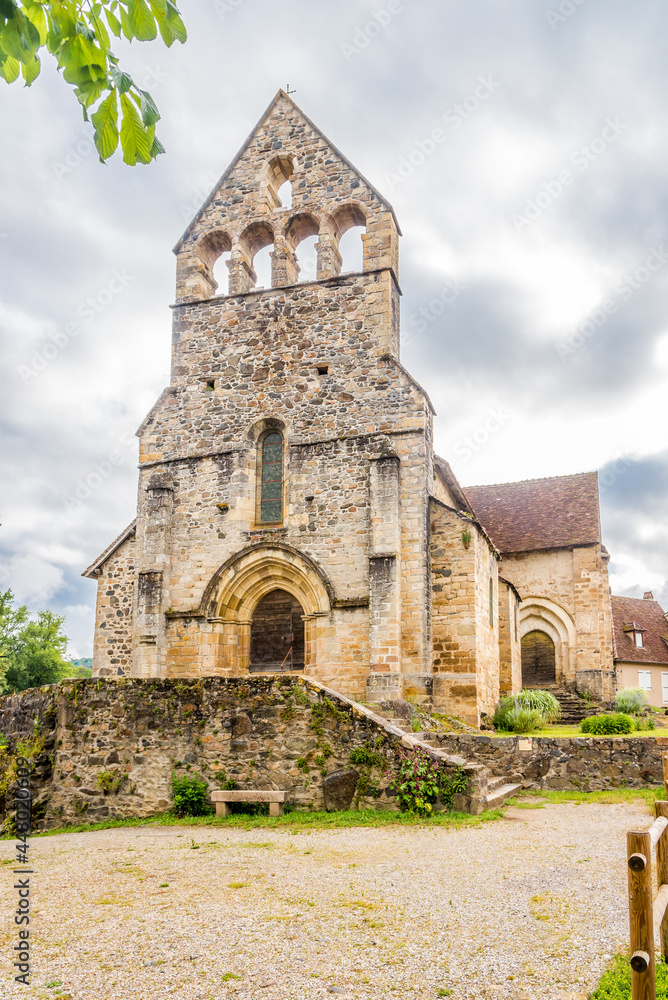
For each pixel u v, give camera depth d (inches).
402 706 647.8
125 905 289.4
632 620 1477.6
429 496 748.6
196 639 764.6
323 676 716.0
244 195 875.4
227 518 787.4
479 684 737.6
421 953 229.1
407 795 460.8
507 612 979.9
